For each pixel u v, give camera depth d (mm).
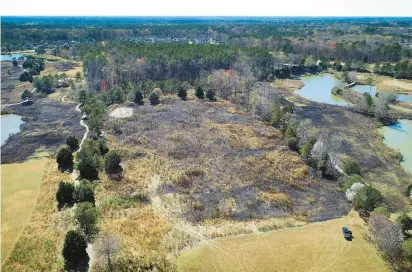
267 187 52875
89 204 40375
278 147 67375
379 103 88375
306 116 88062
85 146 58469
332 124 82812
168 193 50594
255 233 41750
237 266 35969
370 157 65375
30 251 37188
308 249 38531
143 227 41938
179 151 64188
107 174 54906
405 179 57625
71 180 52656
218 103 95250
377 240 38969
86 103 88875
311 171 58219
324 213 46812
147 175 55188
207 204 48156
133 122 79500
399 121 86625
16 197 48281
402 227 40719
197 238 40531
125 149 64125
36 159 61875
